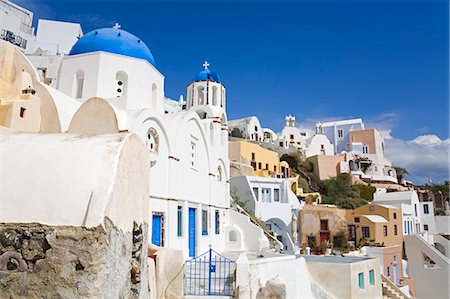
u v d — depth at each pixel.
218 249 24.75
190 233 20.67
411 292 32.59
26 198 4.88
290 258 17.47
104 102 13.87
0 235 4.72
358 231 44.19
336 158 69.94
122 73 22.20
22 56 15.00
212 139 26.28
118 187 5.19
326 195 62.72
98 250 4.59
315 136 83.50
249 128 75.06
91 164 5.15
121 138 5.72
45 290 4.53
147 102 22.73
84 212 4.70
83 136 5.82
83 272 4.51
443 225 54.78
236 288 13.17
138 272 6.04
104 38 22.58
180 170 19.33
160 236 17.16
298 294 17.31
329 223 42.59
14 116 13.17
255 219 34.44
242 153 52.72
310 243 42.25
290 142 84.44
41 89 14.89
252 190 40.09
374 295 21.28
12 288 4.59
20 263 4.63
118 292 5.18
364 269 20.62
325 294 19.11
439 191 74.50
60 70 22.28
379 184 71.50
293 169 67.06
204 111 33.09
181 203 19.44
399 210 47.16
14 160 5.27
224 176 27.64
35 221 4.72
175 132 19.02
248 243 26.61
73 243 4.59
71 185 4.92
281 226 41.41
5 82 14.42
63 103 15.32
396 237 45.72
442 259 31.64
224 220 26.77
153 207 16.55
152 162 16.53
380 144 86.25
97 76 21.33
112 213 4.92
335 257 23.31
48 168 5.12
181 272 11.38
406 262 37.94
